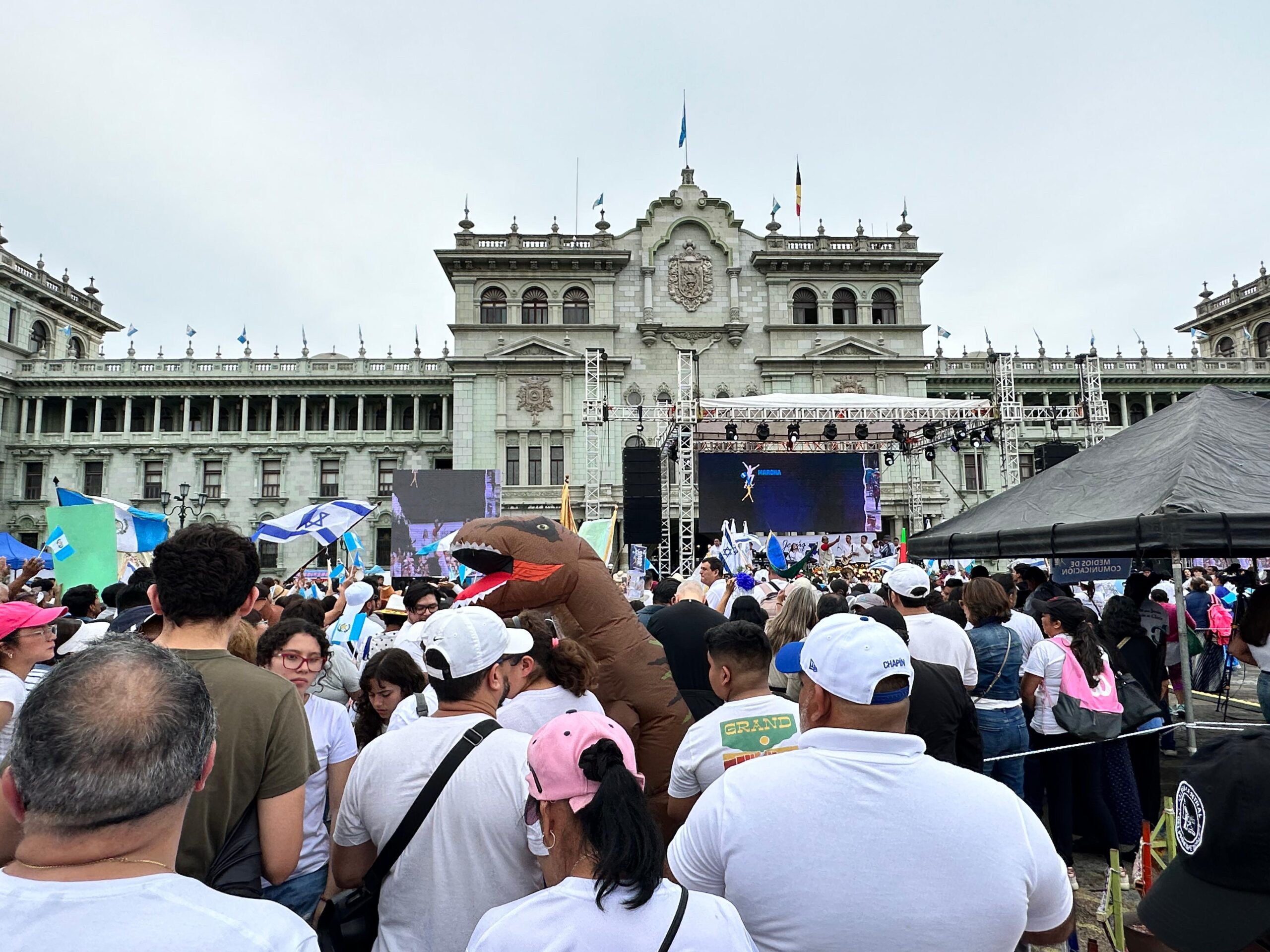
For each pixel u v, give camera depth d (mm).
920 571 7383
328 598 10789
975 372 54938
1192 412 9727
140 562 18531
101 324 62469
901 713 2928
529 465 48031
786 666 4773
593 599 6559
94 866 2027
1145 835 6375
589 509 34406
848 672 2916
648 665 6539
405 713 5309
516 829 3576
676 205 49875
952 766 2941
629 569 30109
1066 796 7340
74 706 2055
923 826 2676
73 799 1962
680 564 33125
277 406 54375
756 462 35469
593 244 49562
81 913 1913
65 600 10062
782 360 48156
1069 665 7340
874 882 2619
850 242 50594
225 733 3324
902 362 48562
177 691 2223
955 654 6980
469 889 3539
